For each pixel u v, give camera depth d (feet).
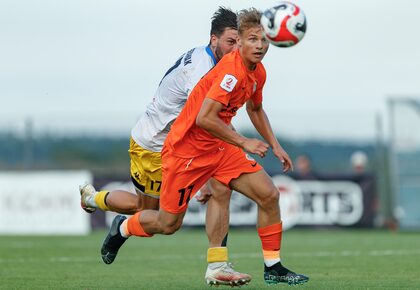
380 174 233.14
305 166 221.87
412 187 223.92
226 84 82.12
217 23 92.32
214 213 89.56
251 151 81.35
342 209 221.66
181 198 87.97
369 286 94.22
